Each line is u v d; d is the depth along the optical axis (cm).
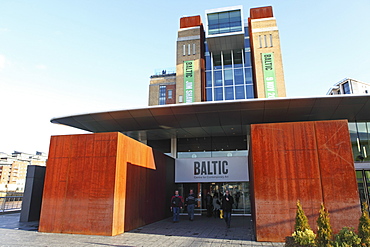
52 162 1076
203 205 1866
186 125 1711
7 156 15288
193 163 1906
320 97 1363
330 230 593
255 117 1566
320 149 861
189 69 3772
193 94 3638
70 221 995
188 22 4059
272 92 3403
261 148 900
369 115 1488
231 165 1853
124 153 1073
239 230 1113
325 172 841
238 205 1803
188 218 1609
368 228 567
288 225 831
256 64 3547
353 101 1368
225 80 3616
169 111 1574
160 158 1563
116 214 982
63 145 1080
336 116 1510
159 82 4866
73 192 1019
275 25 3694
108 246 786
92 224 970
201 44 3903
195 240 887
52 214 1022
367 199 1436
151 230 1098
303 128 888
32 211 1430
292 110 1471
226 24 3556
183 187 1917
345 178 827
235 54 3700
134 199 1155
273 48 3578
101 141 1037
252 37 3697
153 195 1407
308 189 839
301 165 860
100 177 1002
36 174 1484
